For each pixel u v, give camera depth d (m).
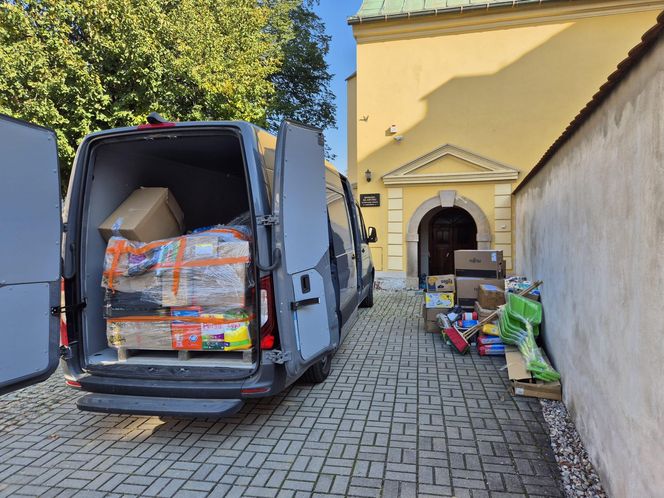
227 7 9.77
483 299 5.61
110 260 3.37
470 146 10.02
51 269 2.88
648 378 1.84
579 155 3.16
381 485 2.61
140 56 7.34
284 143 3.00
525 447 3.00
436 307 6.18
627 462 2.08
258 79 9.92
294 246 3.10
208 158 4.10
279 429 3.34
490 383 4.20
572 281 3.35
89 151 3.33
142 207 3.57
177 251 3.27
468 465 2.79
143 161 3.90
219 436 3.27
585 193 2.98
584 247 2.98
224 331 3.18
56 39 6.70
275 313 2.96
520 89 9.72
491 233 9.91
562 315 3.72
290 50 15.96
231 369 3.13
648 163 1.88
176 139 3.44
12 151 2.65
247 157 3.03
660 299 1.73
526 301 4.64
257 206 2.96
